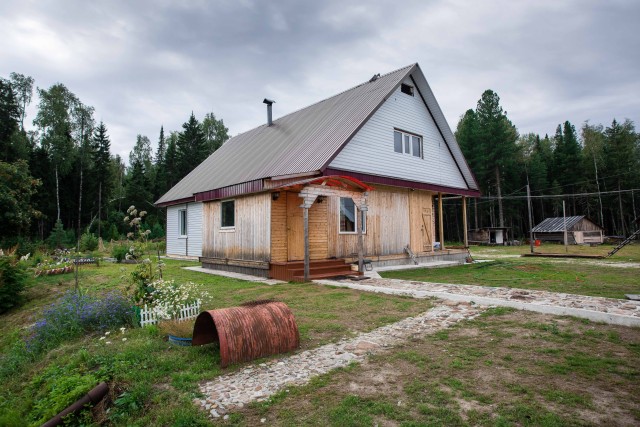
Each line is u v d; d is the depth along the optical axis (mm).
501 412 3221
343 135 12477
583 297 7469
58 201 37469
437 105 16500
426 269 14078
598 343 4855
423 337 5355
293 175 11586
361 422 3135
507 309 6684
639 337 5016
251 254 12555
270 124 20125
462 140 48812
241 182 13156
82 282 12102
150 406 3689
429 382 3865
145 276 7320
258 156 15930
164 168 54000
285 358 4723
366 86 16328
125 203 50438
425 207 16828
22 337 7516
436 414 3229
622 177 49906
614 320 5629
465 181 18812
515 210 51062
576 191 51688
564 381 3803
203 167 22641
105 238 38844
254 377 4168
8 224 20922
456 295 7711
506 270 13539
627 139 52125
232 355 4523
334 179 11406
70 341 6223
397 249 15188
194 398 3719
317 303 7723
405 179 15047
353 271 12156
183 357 4840
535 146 63375
